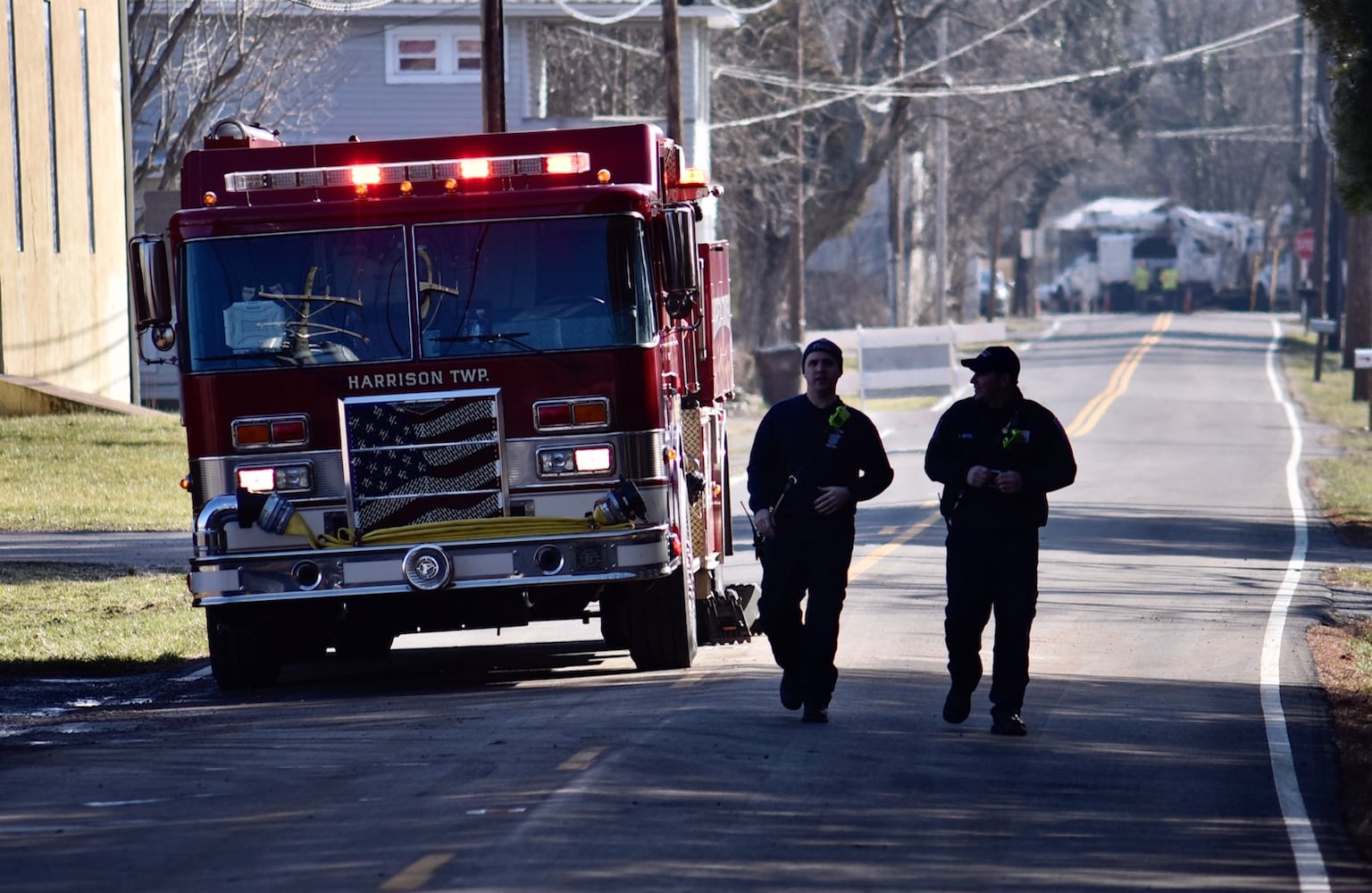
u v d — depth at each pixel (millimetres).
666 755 33281
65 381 119500
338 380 41844
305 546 41688
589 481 41781
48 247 117250
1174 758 34500
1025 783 31984
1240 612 55875
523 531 41562
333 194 42375
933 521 83812
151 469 97000
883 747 34625
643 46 172375
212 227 42281
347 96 156375
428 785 31266
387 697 42844
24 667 48531
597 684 43531
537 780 31172
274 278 42156
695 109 160250
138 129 152500
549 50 168125
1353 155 73938
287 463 41875
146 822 29266
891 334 126000
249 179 42562
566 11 149500
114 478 94312
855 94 191000
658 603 44906
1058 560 69250
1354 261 164625
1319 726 38000
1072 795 31219
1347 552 73000
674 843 27047
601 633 54375
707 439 48625
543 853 26219
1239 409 152625
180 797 31109
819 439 36281
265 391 41906
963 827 28719
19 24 113312
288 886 24906
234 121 46094
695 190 50469
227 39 140500
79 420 108312
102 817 29703
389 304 42000
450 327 41906
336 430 41875
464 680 46438
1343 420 145000
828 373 36344
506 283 42062
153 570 68125
